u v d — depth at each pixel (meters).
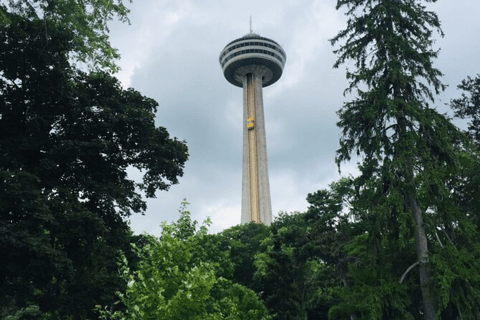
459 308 17.86
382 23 23.08
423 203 21.09
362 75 21.36
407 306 19.28
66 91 25.67
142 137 29.31
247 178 136.25
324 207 46.06
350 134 21.36
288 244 51.31
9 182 20.75
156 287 12.41
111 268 26.81
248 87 162.75
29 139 24.67
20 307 25.80
